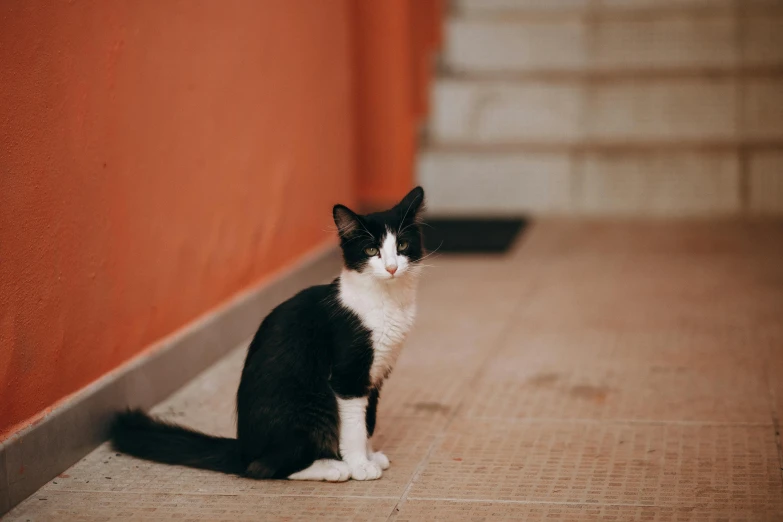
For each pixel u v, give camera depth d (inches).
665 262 277.1
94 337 152.3
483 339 211.6
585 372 186.9
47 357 139.0
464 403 171.0
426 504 127.7
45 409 138.7
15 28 128.8
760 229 315.3
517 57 383.6
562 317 226.5
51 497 131.3
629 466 140.2
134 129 162.2
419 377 186.7
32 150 133.6
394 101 298.5
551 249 297.9
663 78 358.0
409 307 138.3
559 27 379.2
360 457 136.6
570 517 122.9
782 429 153.7
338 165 271.6
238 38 201.9
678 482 133.8
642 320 221.8
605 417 161.8
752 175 335.0
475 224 335.0
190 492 132.5
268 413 132.1
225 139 198.1
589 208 346.0
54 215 139.6
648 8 391.9
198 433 144.3
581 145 354.3
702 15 376.8
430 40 357.4
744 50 370.9
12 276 129.7
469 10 400.8
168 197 175.5
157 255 172.4
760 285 248.4
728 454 143.9
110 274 156.5
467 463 142.8
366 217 136.2
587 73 372.8
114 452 147.6
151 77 167.2
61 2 139.6
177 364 177.5
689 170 338.3
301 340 134.2
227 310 198.8
